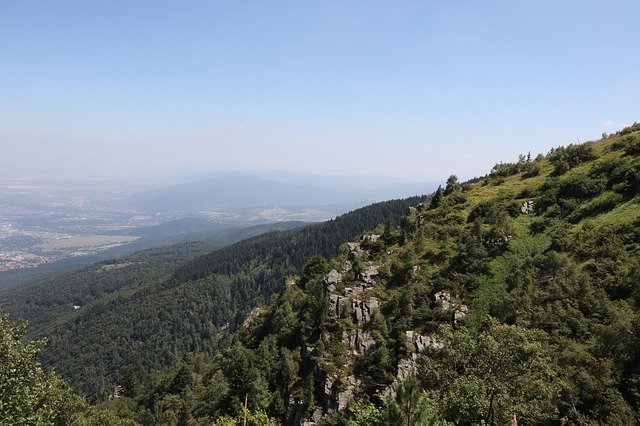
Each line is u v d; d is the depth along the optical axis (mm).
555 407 33406
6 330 30797
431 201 102125
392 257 82938
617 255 54688
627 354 38938
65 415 57312
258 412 55562
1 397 28531
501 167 110812
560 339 45594
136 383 144875
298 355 68312
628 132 97812
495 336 31016
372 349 63094
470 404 30062
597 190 73750
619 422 32719
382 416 24125
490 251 72875
